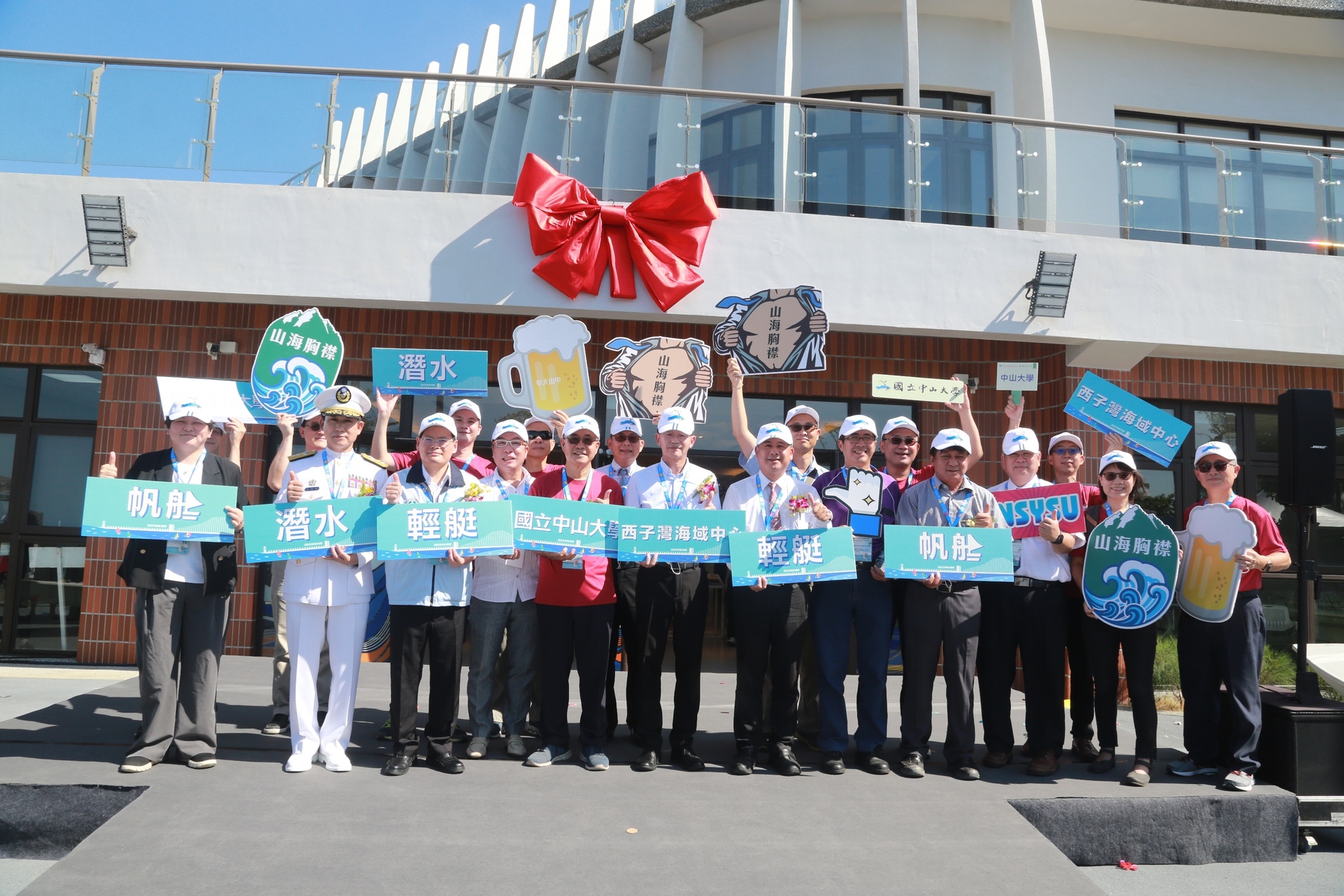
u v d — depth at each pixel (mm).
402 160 7250
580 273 6992
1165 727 6148
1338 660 5004
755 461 5062
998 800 4133
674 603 4477
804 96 9602
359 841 3461
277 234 6980
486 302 7031
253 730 4844
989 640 4695
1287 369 8391
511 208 7098
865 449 4590
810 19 9570
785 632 4414
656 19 9766
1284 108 9961
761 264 7207
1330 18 9367
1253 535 4469
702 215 7113
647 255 7043
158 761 4168
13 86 6992
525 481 4770
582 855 3443
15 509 7836
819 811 3924
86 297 7680
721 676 7633
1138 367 8117
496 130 7355
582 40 10531
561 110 7352
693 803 3943
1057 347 7984
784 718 4465
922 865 3504
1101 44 9664
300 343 5008
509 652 4578
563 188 7078
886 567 4332
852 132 7492
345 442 4418
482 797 3904
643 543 4324
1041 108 8320
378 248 7012
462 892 3174
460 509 4176
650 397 5469
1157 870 4133
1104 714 4668
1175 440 4996
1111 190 7641
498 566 4547
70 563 7863
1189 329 7484
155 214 6938
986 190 7520
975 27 9469
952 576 4371
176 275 6914
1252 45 9883
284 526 4133
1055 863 3572
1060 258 7188
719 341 6332
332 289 6965
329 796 3852
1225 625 4543
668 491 4566
